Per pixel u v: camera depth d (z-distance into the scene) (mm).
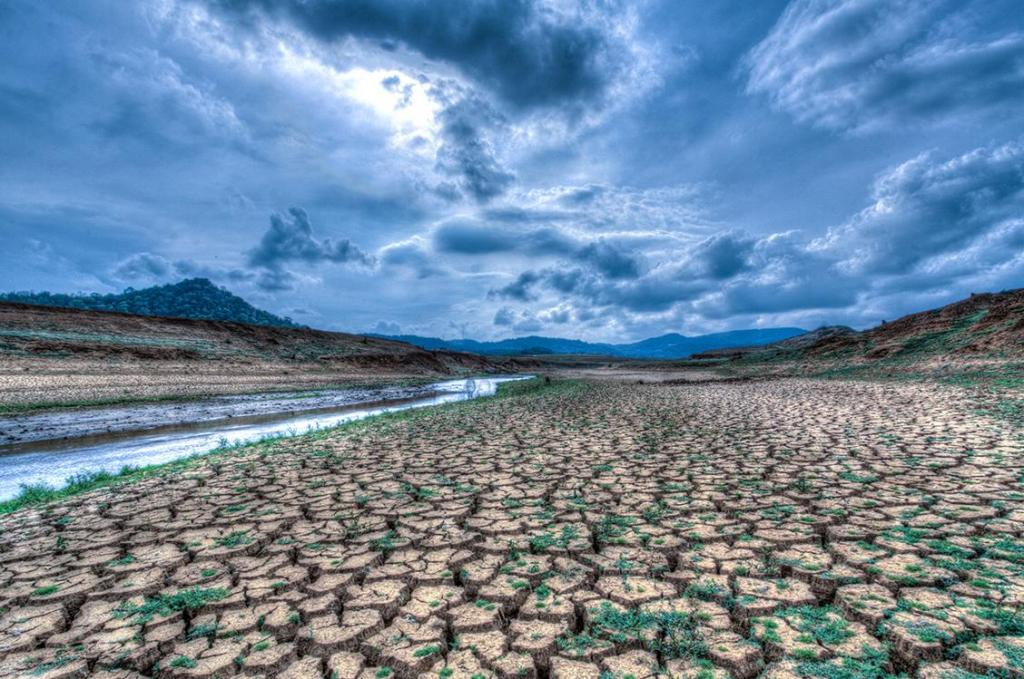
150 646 3109
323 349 50688
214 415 18141
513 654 2924
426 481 6832
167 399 21406
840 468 6730
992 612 3088
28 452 11312
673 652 2877
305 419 17297
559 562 4098
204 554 4504
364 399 25844
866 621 3086
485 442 9859
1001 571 3639
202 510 5812
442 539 4691
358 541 4707
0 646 3148
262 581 3932
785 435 9461
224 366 33438
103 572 4188
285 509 5730
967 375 19234
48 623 3406
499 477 6934
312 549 4543
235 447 10547
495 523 5059
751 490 5852
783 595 3438
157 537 4965
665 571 3896
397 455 8742
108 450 11453
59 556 4547
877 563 3818
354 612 3426
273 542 4758
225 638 3188
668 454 8102
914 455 7316
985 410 11180
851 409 12906
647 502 5559
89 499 6395
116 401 19750
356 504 5848
